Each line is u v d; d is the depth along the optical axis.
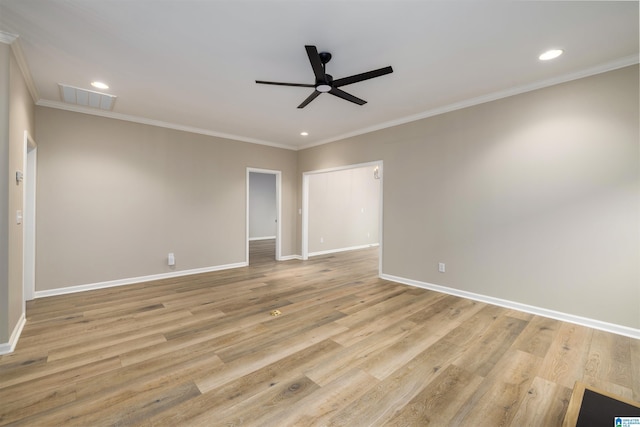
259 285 4.32
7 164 2.27
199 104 3.81
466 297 3.74
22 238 2.76
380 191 4.75
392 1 1.90
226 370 2.09
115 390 1.86
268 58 2.65
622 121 2.67
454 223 3.84
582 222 2.89
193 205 4.99
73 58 2.64
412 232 4.31
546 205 3.10
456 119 3.80
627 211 2.66
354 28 2.20
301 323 2.92
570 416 1.09
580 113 2.88
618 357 2.27
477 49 2.50
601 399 1.17
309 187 6.98
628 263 2.66
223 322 2.94
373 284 4.39
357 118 4.39
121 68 2.84
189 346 2.44
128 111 4.09
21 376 1.99
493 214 3.49
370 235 8.80
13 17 2.06
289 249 6.54
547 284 3.10
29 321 2.92
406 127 4.36
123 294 3.83
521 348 2.42
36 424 1.57
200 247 5.10
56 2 1.91
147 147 4.49
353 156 5.22
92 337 2.59
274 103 3.76
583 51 2.53
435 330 2.77
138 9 1.98
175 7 1.96
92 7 1.96
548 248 3.09
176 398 1.79
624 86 2.66
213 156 5.23
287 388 1.89
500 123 3.41
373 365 2.16
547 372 2.08
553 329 2.79
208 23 2.14
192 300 3.62
